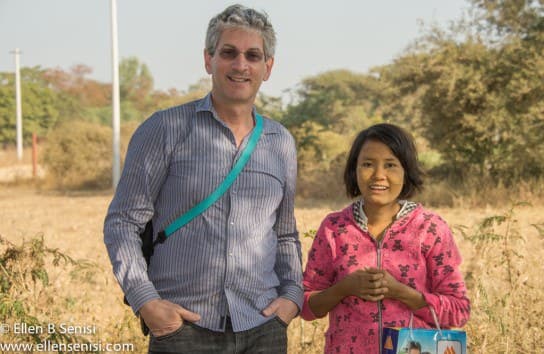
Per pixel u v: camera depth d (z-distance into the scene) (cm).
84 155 3050
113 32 2653
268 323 331
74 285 729
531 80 1812
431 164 2477
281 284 350
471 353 506
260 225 330
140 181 326
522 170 1902
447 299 336
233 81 330
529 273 590
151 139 327
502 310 530
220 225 323
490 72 1894
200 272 320
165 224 327
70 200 2269
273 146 341
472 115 1900
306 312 359
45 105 7550
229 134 330
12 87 7544
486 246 594
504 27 1925
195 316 316
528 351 512
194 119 330
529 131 1856
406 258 346
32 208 1923
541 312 545
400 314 340
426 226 346
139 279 316
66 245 1085
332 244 357
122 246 321
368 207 354
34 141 3325
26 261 516
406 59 1991
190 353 318
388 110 2209
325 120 2808
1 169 4075
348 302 348
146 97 9038
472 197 1775
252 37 333
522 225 1129
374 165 345
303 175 2528
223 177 326
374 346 340
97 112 8269
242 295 324
